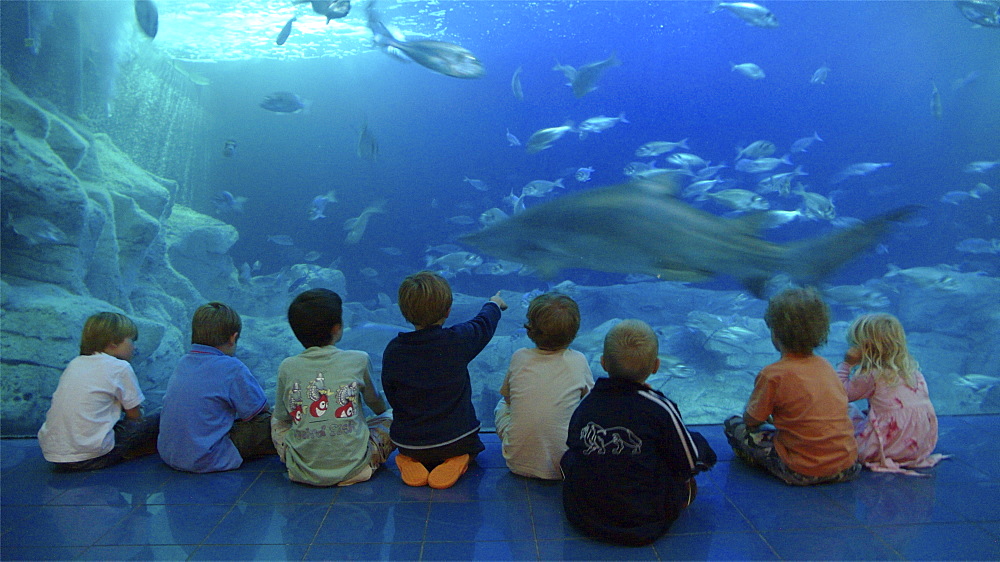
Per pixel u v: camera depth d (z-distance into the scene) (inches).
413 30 1148.5
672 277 125.3
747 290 126.5
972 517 114.3
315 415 130.3
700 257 122.6
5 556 102.7
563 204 128.0
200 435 137.8
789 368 126.0
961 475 132.3
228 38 855.7
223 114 1445.6
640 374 107.7
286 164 1729.8
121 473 138.6
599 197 125.4
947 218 1546.5
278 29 835.4
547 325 128.6
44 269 400.5
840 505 119.7
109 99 600.7
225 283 824.9
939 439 153.0
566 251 129.6
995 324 628.1
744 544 105.7
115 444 143.3
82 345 145.1
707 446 113.3
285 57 1006.4
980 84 1684.3
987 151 1905.8
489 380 553.3
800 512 117.0
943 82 1952.5
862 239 117.1
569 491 113.0
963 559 100.4
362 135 301.7
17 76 446.9
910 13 1611.7
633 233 123.3
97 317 145.4
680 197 125.8
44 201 382.9
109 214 482.6
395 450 151.5
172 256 764.0
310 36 885.8
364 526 113.0
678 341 576.1
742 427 139.5
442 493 126.8
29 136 397.4
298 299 134.6
